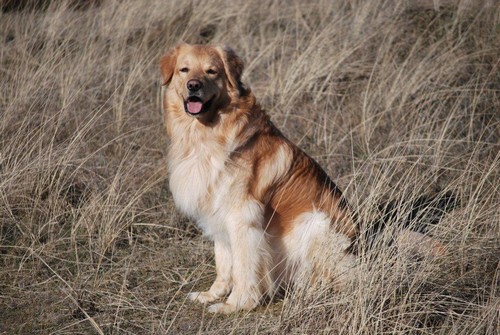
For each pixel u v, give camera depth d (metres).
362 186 11.02
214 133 8.53
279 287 9.12
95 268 9.29
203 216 8.81
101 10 16.73
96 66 14.18
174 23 16.88
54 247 9.59
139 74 14.13
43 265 9.23
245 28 16.94
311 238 8.67
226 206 8.52
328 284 7.93
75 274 9.14
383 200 10.49
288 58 15.38
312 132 13.20
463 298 8.13
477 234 8.89
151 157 12.05
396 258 7.80
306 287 7.82
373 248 7.68
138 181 11.22
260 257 8.59
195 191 8.66
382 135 12.95
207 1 17.38
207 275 9.47
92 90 13.52
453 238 8.40
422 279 7.74
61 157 10.42
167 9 17.00
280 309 8.71
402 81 13.78
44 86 12.71
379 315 7.17
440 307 7.89
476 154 11.63
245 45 15.77
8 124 11.47
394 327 7.28
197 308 8.57
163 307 8.48
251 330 7.78
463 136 13.18
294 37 16.45
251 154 8.60
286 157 8.84
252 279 8.55
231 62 8.72
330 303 7.45
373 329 7.24
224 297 8.88
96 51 14.67
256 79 14.92
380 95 13.62
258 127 8.70
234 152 8.51
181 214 10.70
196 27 16.67
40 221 10.01
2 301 8.45
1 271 9.06
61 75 12.97
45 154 10.62
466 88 14.09
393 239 8.12
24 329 7.88
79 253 9.59
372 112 13.41
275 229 8.88
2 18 16.52
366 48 15.61
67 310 8.27
